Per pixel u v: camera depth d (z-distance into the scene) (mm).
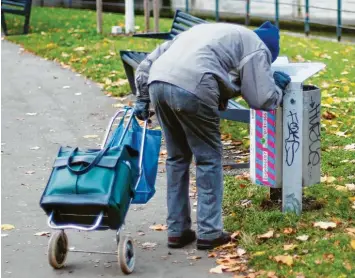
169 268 7676
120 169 7430
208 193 7973
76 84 16609
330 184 9680
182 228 8188
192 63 7555
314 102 8578
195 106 7520
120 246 7457
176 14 15297
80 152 7715
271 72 7723
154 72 7711
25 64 18859
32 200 10000
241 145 11945
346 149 11266
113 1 35156
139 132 8297
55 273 7711
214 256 7883
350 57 19375
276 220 8453
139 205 9617
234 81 7734
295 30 26734
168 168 8156
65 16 26953
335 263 7289
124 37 21594
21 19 25969
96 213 7316
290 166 8539
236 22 29297
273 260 7473
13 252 8297
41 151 12219
